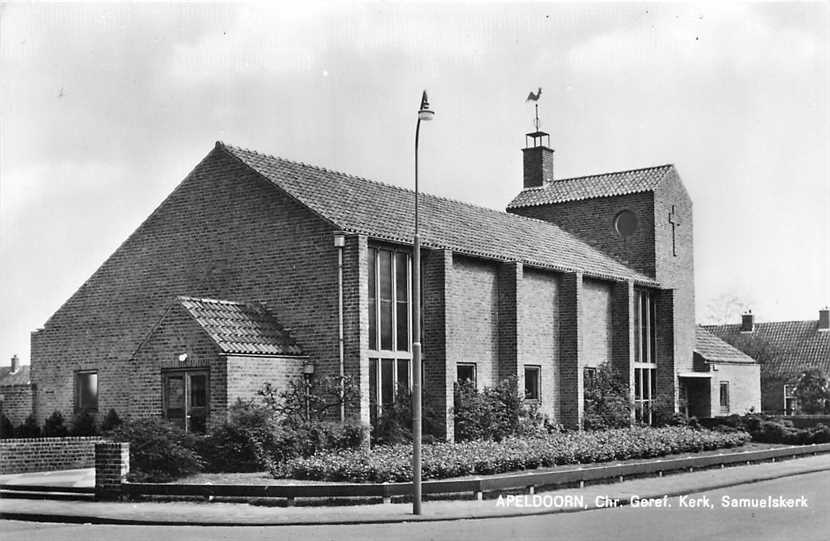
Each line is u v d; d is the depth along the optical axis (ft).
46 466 87.45
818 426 128.26
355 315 87.35
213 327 82.58
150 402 83.92
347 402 86.28
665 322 136.77
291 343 89.45
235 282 94.94
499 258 106.11
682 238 146.20
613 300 127.75
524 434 101.55
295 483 67.82
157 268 100.48
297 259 91.04
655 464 84.79
